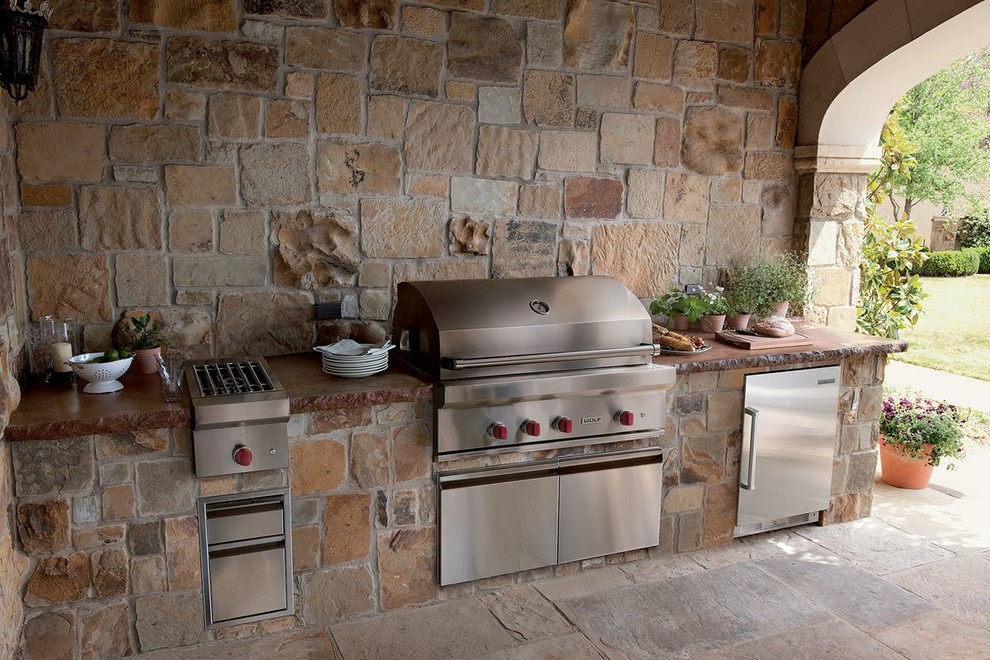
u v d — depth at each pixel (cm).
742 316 365
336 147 303
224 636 254
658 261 370
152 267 285
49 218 270
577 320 280
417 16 308
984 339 814
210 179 288
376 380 270
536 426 274
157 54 274
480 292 281
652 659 248
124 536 235
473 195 328
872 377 352
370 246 315
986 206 1096
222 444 238
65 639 233
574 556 300
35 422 218
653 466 306
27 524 224
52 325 265
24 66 201
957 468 434
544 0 327
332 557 265
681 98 361
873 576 305
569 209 347
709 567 312
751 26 371
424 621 270
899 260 476
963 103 938
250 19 284
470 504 278
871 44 346
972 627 268
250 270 299
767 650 254
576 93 339
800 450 337
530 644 256
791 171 393
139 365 275
